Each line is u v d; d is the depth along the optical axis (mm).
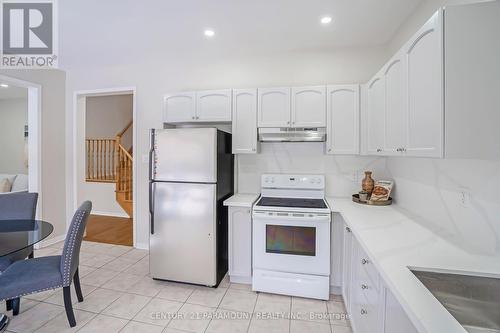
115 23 2350
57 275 1877
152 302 2287
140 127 3432
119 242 3746
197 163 2494
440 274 1126
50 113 3512
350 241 2012
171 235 2572
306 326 1991
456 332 747
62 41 2711
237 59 3107
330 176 2895
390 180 2637
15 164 5754
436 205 1747
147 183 3439
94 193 5332
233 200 2658
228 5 2066
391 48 2645
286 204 2504
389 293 1156
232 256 2611
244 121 2762
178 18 2268
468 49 1099
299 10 2131
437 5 1744
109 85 3529
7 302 2102
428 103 1238
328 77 2900
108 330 1920
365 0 1990
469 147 1109
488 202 1301
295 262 2363
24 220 2354
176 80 3295
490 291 1095
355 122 2549
